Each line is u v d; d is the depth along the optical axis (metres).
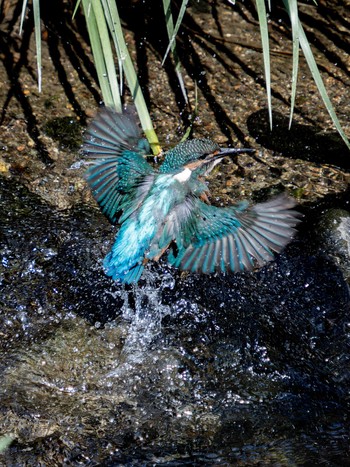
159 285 5.88
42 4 8.76
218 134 7.40
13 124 7.28
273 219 4.36
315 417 5.09
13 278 5.96
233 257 4.36
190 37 8.59
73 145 7.13
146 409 5.14
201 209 4.55
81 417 5.03
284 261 6.09
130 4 8.98
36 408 5.05
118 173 4.78
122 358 5.47
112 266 4.51
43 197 6.62
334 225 6.29
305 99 7.84
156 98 7.79
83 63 8.14
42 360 5.40
